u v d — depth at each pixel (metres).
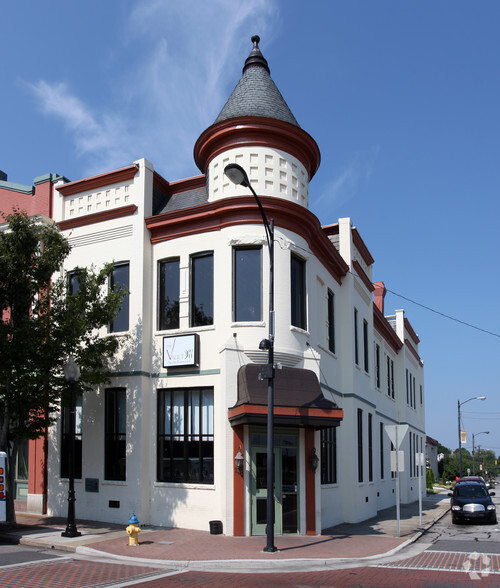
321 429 18.06
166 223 18.45
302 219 18.05
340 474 21.38
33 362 15.96
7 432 16.16
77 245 19.81
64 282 17.44
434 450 81.69
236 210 17.33
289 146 18.39
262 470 16.03
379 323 30.69
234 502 15.44
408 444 37.47
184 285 18.08
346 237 23.77
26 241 16.33
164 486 17.11
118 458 17.89
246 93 18.59
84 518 17.84
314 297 19.39
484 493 23.42
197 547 13.64
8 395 15.91
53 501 18.59
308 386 16.75
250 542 14.43
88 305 16.92
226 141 18.05
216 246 17.73
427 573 11.66
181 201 19.56
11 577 10.62
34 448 19.31
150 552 13.02
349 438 21.91
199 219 18.00
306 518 16.19
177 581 10.52
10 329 15.61
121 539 14.54
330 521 19.64
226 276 17.23
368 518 23.52
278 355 16.61
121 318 18.77
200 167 19.66
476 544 16.19
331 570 11.94
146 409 17.70
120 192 19.47
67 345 16.31
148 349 18.16
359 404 23.45
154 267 18.73
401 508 30.41
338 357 22.31
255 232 17.30
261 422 14.93
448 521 23.78
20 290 16.06
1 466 15.46
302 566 12.30
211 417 17.08
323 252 20.67
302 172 18.88
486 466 142.88
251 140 17.89
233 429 15.82
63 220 20.12
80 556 12.99
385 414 31.78
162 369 17.89
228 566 12.05
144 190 18.88
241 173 13.48
